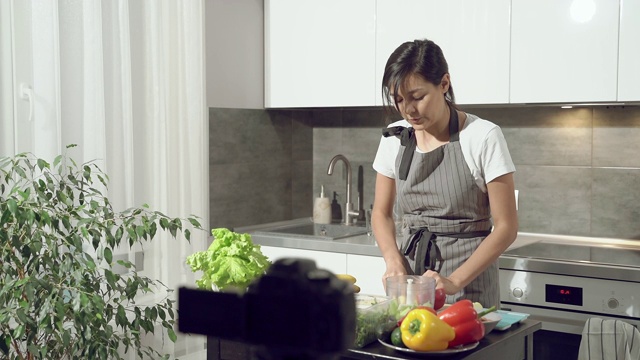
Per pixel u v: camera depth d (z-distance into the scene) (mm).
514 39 3201
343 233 3955
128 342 2379
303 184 4262
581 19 3037
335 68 3695
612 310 2734
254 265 1691
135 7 3145
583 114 3455
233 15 3770
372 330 1521
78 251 2139
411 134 2361
